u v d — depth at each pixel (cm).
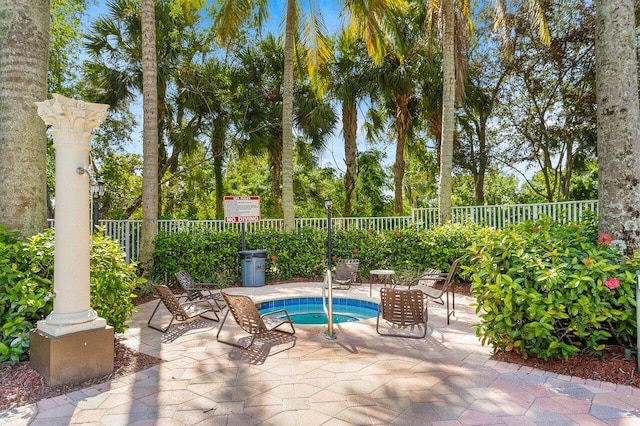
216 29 1089
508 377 326
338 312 662
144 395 301
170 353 402
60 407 280
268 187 1753
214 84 1153
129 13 1016
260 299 673
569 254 362
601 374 321
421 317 443
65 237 329
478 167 1502
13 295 344
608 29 400
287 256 888
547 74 1244
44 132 446
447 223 863
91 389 312
